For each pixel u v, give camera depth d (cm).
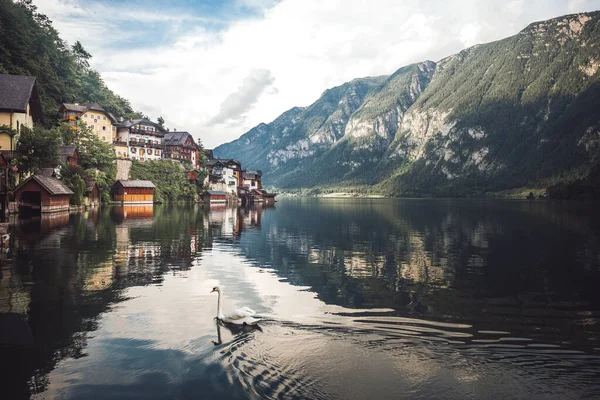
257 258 2750
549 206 12094
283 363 1057
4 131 5788
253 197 16538
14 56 8775
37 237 3325
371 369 1027
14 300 1591
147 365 1031
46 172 6044
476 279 2183
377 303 1684
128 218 5434
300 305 1633
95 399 864
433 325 1399
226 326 1345
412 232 4647
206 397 877
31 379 952
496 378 987
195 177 12531
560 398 888
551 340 1262
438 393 905
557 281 2138
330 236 4172
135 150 11825
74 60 13975
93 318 1395
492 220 6531
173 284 1914
